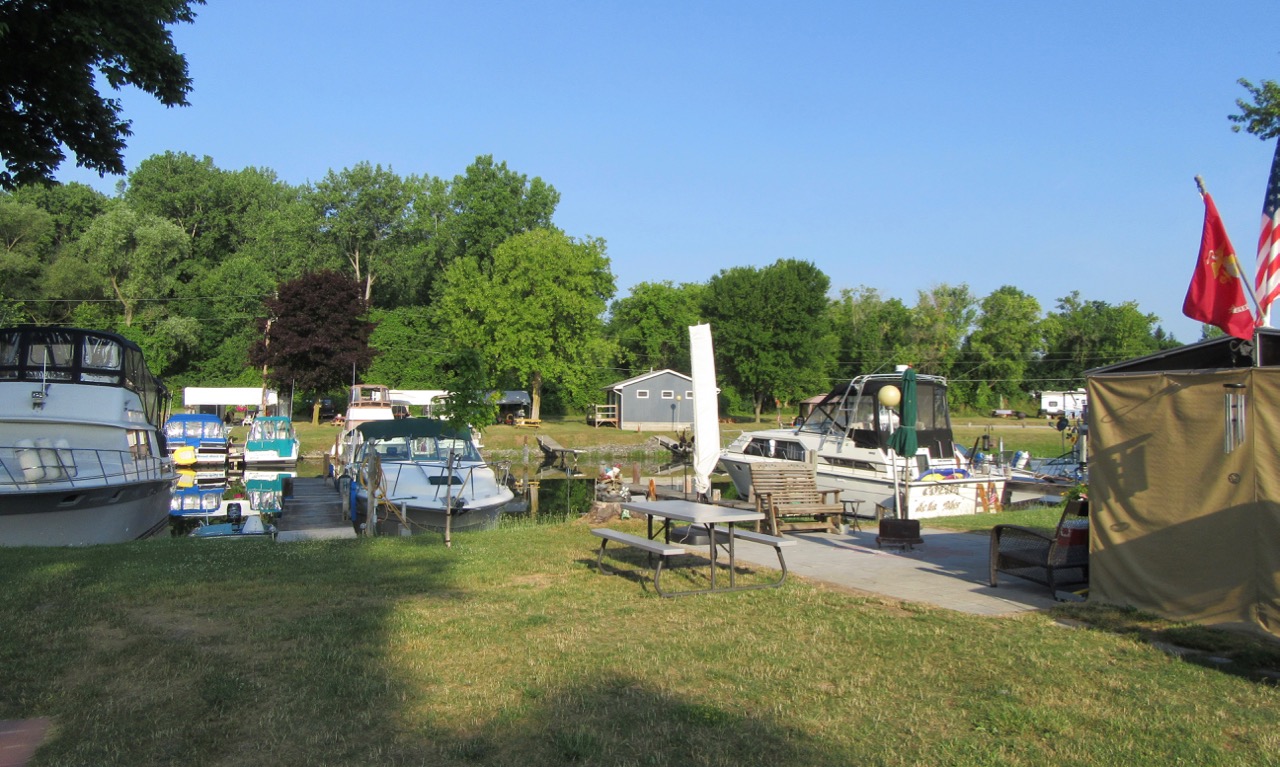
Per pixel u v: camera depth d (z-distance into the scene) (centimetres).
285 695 568
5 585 885
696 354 1468
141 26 1116
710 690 587
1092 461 845
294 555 1107
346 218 7281
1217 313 767
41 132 1145
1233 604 718
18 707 547
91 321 5641
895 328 8262
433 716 536
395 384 6812
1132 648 688
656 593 876
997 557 938
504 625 744
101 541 1609
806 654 668
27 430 1653
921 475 1814
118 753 480
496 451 5091
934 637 718
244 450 3803
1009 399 8438
